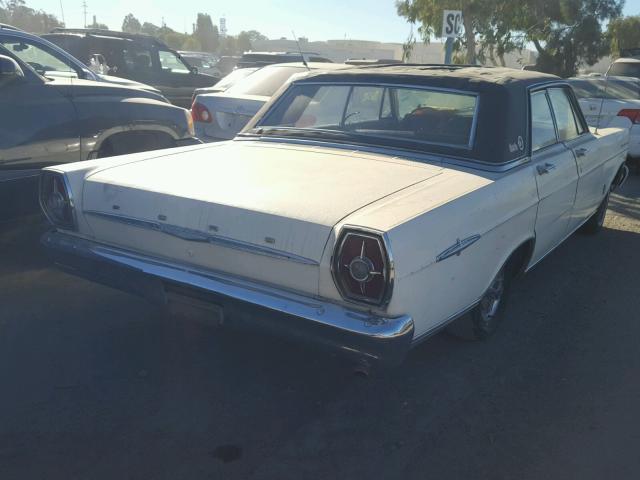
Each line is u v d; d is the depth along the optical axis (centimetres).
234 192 301
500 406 330
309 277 271
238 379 348
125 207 319
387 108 402
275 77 761
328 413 320
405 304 264
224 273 297
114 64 1118
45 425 299
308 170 343
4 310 415
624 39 3266
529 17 2291
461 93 379
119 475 268
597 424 316
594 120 920
